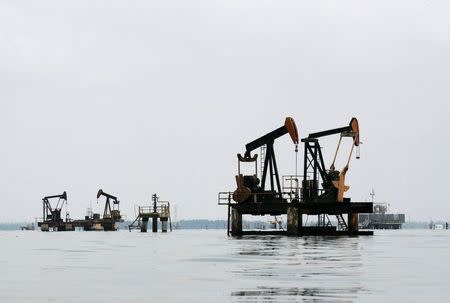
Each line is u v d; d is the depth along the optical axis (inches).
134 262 1095.0
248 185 2564.0
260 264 1007.0
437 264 1003.9
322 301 575.2
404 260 1099.9
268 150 2544.3
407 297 599.8
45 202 5861.2
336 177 2443.4
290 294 623.8
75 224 5772.6
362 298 593.6
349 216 2659.9
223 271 879.1
